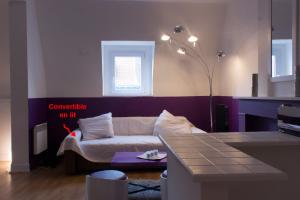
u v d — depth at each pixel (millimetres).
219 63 5246
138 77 5457
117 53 5383
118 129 5168
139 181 3789
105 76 5410
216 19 4895
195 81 5336
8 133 5137
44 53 4988
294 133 1785
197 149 1323
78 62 5070
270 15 3238
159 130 4871
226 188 952
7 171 4457
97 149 4328
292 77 2725
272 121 2904
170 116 5035
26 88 4387
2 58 4789
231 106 4727
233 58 4582
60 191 3533
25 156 4438
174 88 5352
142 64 5438
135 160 3211
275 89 3146
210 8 4785
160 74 5242
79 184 3807
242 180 902
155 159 3221
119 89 5457
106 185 2439
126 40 5004
